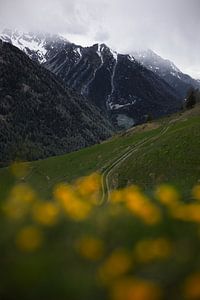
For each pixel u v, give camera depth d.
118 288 4.25
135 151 91.50
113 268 5.07
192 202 14.16
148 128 118.81
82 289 4.79
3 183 10.74
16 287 4.75
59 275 4.96
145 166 78.12
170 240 6.98
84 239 6.48
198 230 7.09
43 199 9.77
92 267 5.50
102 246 6.39
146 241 6.64
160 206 9.62
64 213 7.79
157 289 4.70
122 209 8.59
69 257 5.74
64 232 7.09
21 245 5.83
